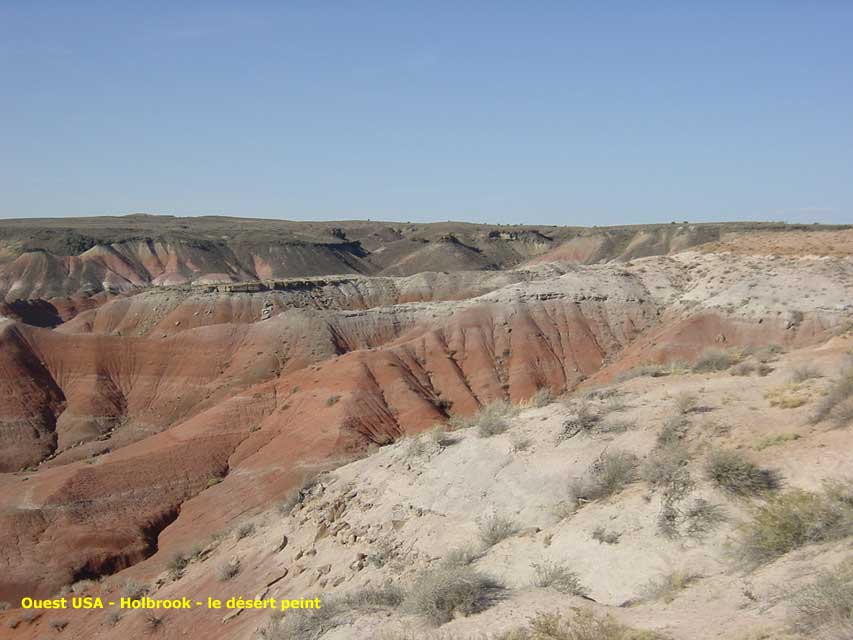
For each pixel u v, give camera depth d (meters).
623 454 17.92
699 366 25.27
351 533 22.12
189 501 58.12
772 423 16.81
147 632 23.97
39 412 85.25
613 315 89.75
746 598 10.95
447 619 12.99
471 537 18.75
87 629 28.34
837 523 11.88
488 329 89.88
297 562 22.72
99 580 41.72
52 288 197.12
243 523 29.91
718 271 86.88
